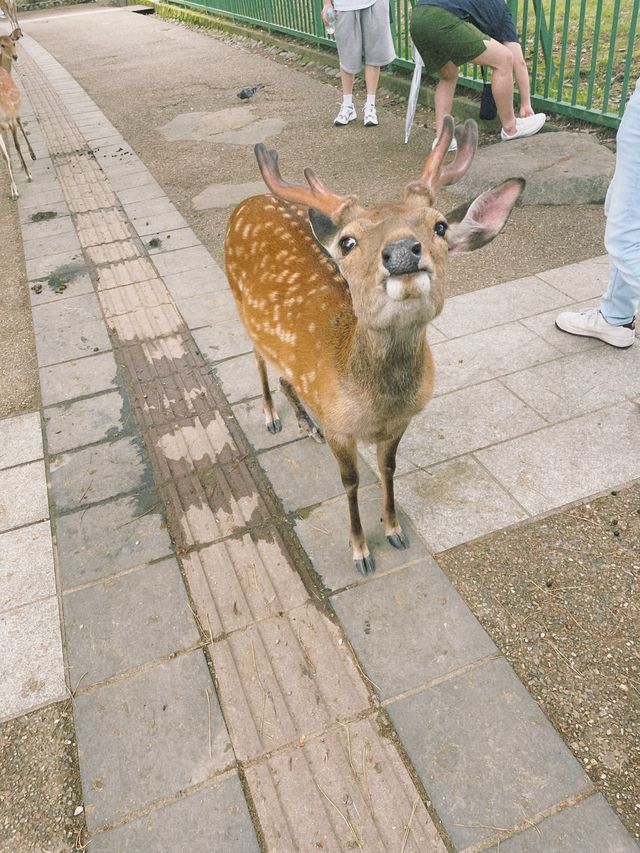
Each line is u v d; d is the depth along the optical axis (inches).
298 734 57.2
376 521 76.6
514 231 131.9
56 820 53.5
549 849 48.8
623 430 83.8
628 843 48.7
